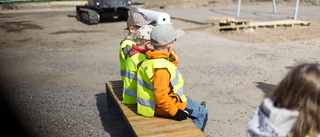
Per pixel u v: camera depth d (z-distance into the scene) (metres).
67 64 8.65
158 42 3.11
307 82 1.67
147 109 3.35
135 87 3.72
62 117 4.86
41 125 4.52
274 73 7.66
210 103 5.68
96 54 10.03
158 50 3.18
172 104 3.09
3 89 6.33
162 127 3.13
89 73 7.72
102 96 5.96
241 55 9.69
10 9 27.00
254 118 1.94
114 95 4.21
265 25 16.06
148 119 3.34
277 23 16.03
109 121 4.80
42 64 8.68
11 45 11.71
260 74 7.59
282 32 14.67
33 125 4.51
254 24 15.84
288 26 16.44
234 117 5.04
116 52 10.30
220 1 31.27
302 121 1.69
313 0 29.08
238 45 11.34
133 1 30.31
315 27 15.84
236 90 6.42
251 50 10.42
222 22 15.52
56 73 7.72
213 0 30.95
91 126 4.58
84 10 17.88
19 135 4.12
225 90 6.43
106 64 8.66
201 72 7.79
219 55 9.73
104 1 17.39
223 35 14.17
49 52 10.37
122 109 3.65
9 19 19.95
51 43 12.05
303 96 1.69
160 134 2.98
